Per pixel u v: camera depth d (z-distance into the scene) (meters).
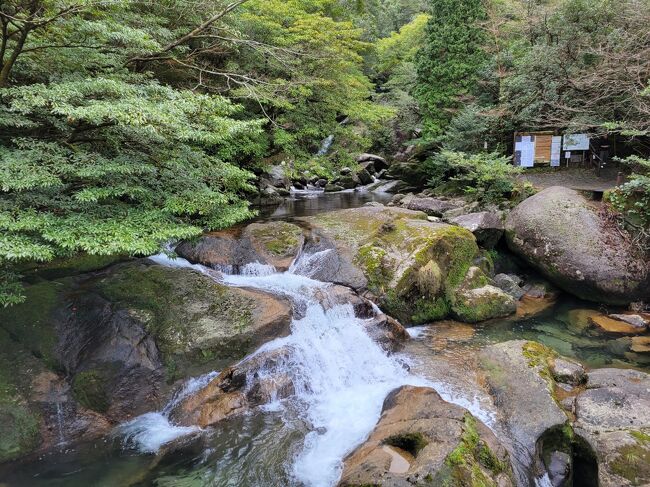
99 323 5.80
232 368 5.75
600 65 11.48
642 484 3.85
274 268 8.28
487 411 5.11
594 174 12.99
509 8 16.33
